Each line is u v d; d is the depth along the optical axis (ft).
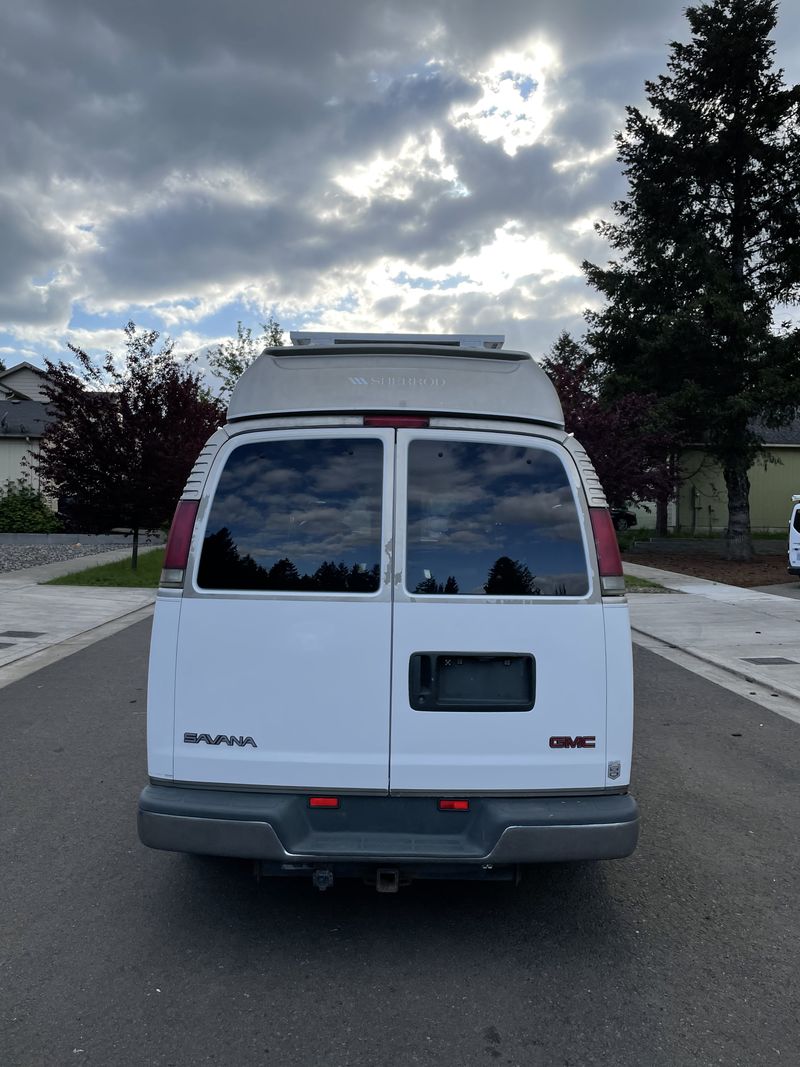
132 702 25.50
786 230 74.33
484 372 11.94
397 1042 9.59
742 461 76.33
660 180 76.54
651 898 13.44
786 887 13.88
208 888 13.52
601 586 11.37
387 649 11.14
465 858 10.84
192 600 11.27
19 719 23.56
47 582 55.01
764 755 21.16
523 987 10.78
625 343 80.48
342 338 15.62
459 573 11.30
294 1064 9.18
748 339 72.38
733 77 73.36
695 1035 9.80
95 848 14.98
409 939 12.02
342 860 10.80
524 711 11.14
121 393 58.18
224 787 11.16
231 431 11.71
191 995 10.47
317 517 11.43
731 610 45.52
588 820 10.87
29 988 10.58
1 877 13.80
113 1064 9.12
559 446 11.70
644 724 24.06
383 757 11.09
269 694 11.14
